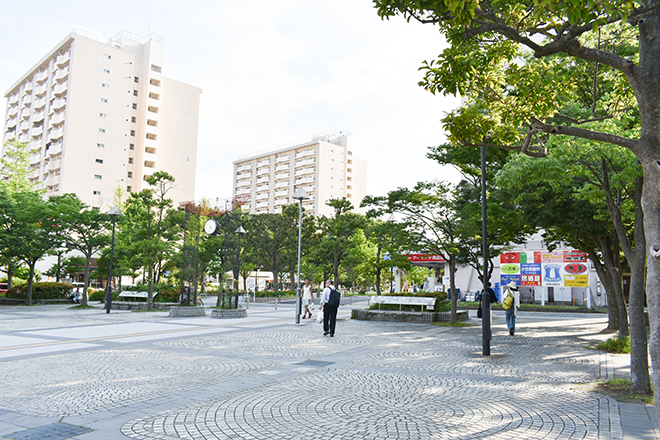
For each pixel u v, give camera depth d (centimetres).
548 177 874
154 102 7194
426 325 1861
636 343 677
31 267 3247
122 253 3053
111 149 6588
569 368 877
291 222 5019
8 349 1070
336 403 600
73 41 6378
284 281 6800
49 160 6512
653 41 441
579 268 3269
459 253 1894
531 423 515
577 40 500
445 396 642
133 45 7250
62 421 513
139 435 468
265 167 11775
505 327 1809
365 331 1585
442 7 545
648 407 588
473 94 798
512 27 551
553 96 756
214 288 4844
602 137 493
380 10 580
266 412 555
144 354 1001
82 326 1641
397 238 1906
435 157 1764
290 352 1058
